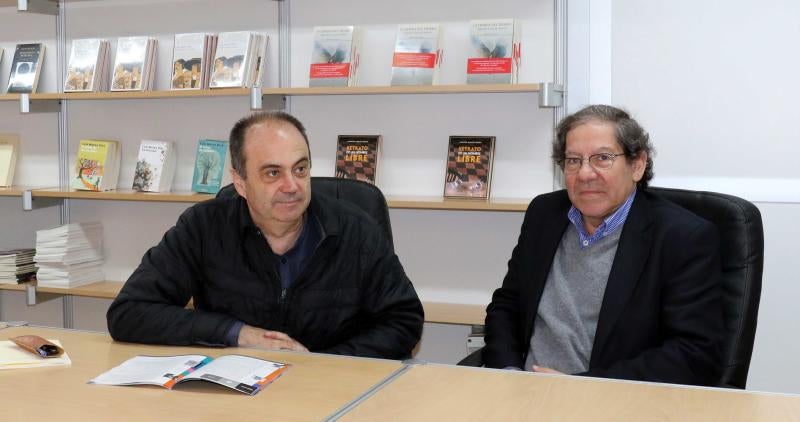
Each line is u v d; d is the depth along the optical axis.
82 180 3.40
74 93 3.27
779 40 2.62
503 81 2.79
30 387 1.37
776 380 2.72
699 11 2.69
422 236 3.11
